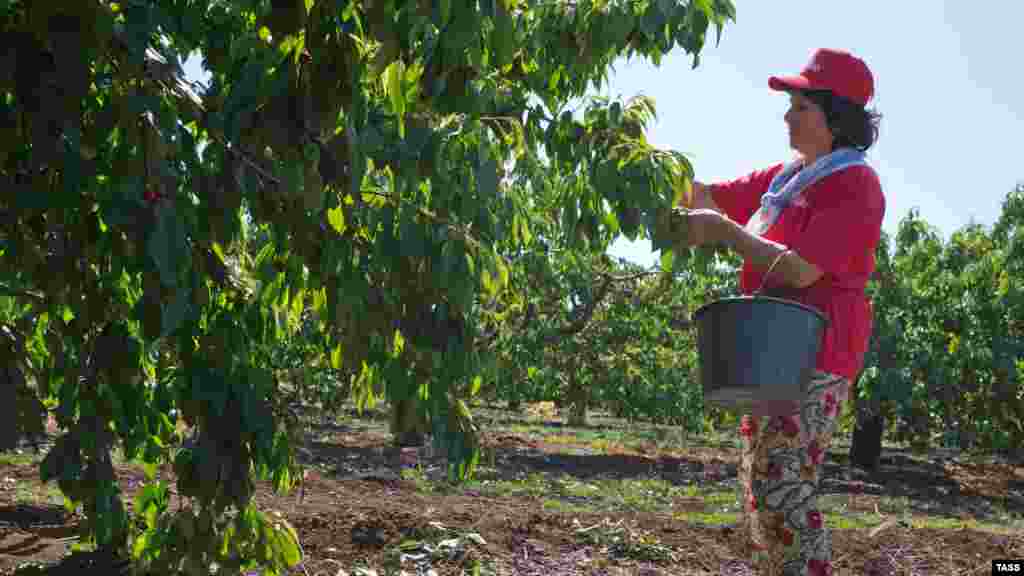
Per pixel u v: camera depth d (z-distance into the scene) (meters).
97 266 2.59
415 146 2.24
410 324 2.42
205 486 2.45
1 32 1.89
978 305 15.08
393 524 5.09
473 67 2.21
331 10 1.83
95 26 1.90
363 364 2.63
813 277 2.89
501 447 14.02
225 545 3.12
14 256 2.30
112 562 4.06
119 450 7.69
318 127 1.90
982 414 15.02
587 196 2.68
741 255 3.00
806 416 2.91
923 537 6.00
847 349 2.95
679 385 17.98
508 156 2.85
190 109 2.24
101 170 2.18
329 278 2.44
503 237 2.66
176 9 2.41
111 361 2.37
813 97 3.09
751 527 3.13
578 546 5.11
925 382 14.50
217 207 2.18
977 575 5.12
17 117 2.03
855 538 5.89
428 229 2.34
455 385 2.63
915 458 17.98
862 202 2.94
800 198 3.04
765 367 2.64
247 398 2.47
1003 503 11.33
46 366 2.99
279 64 1.93
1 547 4.42
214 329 2.51
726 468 12.83
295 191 2.09
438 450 2.63
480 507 6.95
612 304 16.11
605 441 16.89
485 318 3.22
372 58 2.06
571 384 17.59
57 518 5.19
